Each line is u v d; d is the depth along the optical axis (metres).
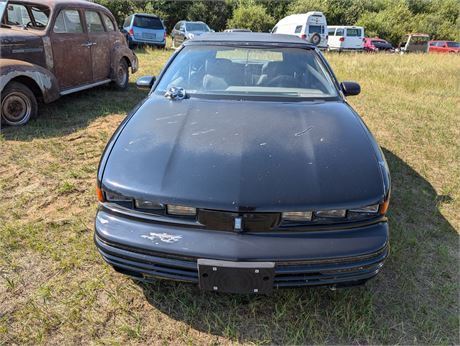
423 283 2.48
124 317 2.14
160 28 16.44
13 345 1.94
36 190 3.43
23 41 5.06
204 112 2.61
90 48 6.32
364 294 2.31
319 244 1.88
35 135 4.72
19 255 2.56
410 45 30.78
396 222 3.15
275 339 2.05
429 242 2.93
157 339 2.02
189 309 2.18
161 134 2.31
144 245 1.91
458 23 40.22
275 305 2.23
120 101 6.67
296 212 1.88
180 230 1.92
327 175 2.01
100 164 2.16
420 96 8.22
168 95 2.88
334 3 38.31
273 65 3.20
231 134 2.31
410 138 5.30
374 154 2.24
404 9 39.31
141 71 9.74
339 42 25.05
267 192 1.90
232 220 1.87
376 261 1.95
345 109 2.81
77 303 2.20
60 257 2.57
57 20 5.56
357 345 2.03
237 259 1.84
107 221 2.01
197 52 3.28
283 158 2.09
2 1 5.60
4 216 3.00
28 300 2.21
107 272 2.45
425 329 2.13
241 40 3.37
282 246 1.87
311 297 2.29
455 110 6.95
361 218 1.96
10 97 4.84
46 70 5.21
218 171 1.99
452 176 4.14
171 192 1.91
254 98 2.87
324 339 2.05
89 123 5.33
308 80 3.11
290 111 2.68
